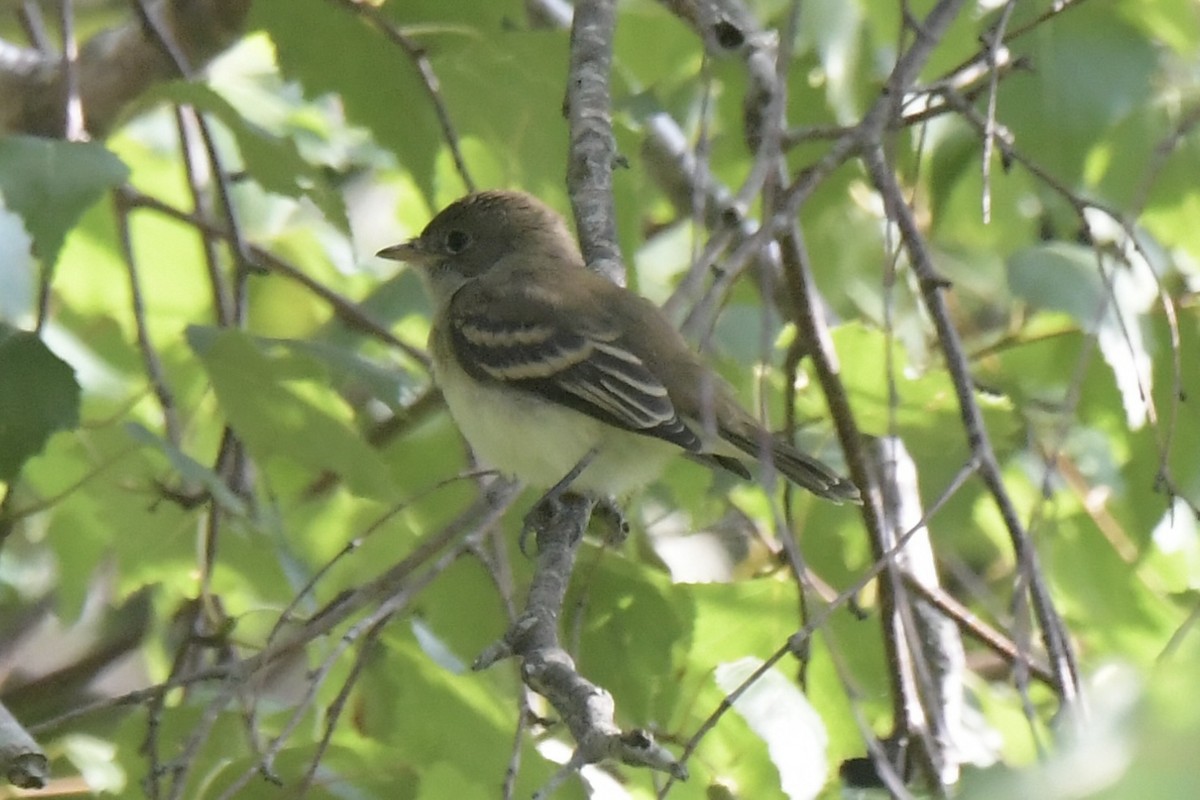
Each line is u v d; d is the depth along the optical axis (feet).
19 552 36.60
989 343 36.32
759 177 19.90
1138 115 32.35
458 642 27.81
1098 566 33.06
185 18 31.96
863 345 31.73
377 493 26.05
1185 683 9.45
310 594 29.22
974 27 31.12
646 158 36.88
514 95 31.42
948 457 32.71
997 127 27.50
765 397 23.38
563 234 32.27
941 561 35.32
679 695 27.07
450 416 32.27
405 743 24.82
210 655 32.73
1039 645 33.91
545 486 29.01
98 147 21.34
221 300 30.99
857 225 37.55
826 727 28.66
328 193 26.86
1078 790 9.46
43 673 38.01
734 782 26.71
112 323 33.71
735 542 36.29
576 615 24.77
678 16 29.09
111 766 28.84
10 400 22.56
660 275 39.96
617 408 27.71
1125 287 29.19
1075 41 30.07
